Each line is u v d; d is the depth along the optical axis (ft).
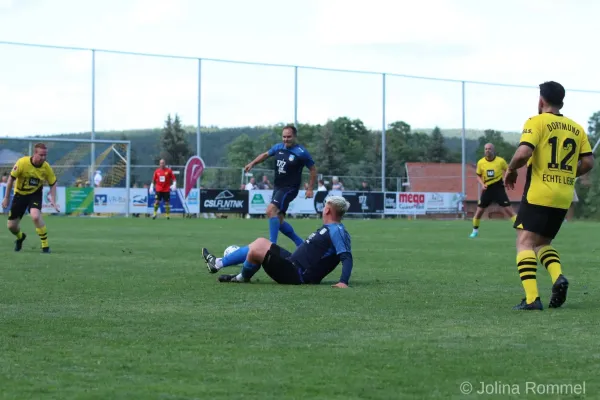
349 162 287.69
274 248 63.36
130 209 243.19
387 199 276.62
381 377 32.53
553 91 53.01
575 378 32.53
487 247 111.55
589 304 53.88
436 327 44.09
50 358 35.76
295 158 97.35
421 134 327.47
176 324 44.60
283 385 31.19
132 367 34.06
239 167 269.44
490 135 313.32
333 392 30.30
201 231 150.82
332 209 63.77
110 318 46.52
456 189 294.87
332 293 58.34
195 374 32.89
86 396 29.55
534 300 50.85
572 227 186.50
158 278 67.77
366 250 104.88
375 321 45.98
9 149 238.89
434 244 118.52
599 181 288.71
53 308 50.39
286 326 44.14
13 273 71.51
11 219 98.02
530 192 52.39
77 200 237.66
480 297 56.85
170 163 268.00
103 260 85.46
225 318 46.75
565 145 52.29
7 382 31.48
